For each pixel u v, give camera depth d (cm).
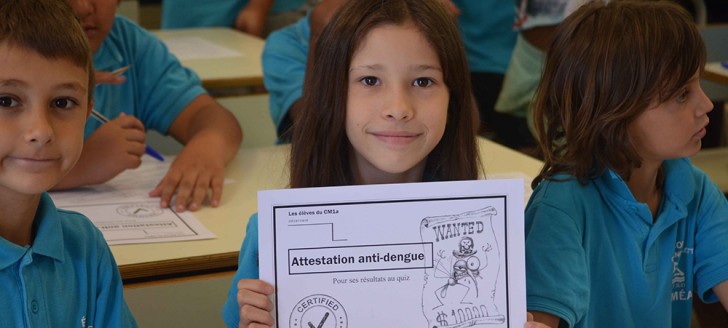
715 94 294
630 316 132
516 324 115
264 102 275
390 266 113
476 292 114
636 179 134
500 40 320
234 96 285
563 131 132
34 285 111
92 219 168
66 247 118
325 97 124
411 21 119
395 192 113
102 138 186
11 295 109
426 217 113
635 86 123
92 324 119
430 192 113
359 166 128
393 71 118
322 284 113
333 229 112
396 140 119
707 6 382
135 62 228
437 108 120
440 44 120
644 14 126
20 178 105
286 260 112
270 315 112
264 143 275
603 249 130
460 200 113
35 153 104
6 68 104
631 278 131
